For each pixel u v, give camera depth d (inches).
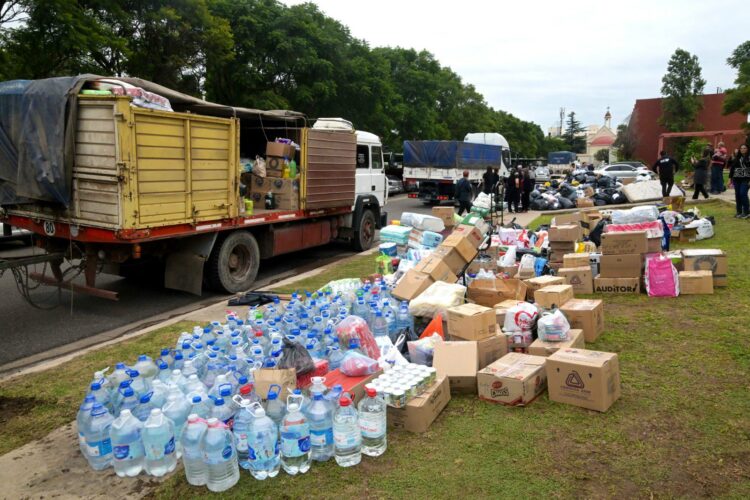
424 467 128.7
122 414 132.0
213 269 320.2
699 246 372.8
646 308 245.6
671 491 116.5
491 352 182.9
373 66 1123.3
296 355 157.0
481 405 159.2
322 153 408.5
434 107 1754.4
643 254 274.1
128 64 692.7
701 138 1995.6
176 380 147.4
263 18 928.9
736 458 127.0
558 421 147.6
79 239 265.4
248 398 135.6
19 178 265.3
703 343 199.2
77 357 215.8
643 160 2215.8
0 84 271.3
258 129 420.8
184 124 278.2
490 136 1053.2
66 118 253.4
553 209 761.0
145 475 131.7
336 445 130.3
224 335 182.4
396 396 143.8
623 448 133.4
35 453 144.2
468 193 631.2
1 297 314.7
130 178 248.7
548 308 216.4
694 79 2052.2
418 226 347.9
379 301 216.5
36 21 525.7
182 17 722.8
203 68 808.3
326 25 1074.1
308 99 941.8
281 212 367.2
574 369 154.2
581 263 287.3
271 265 425.4
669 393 161.0
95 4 621.6
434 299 215.0
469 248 265.9
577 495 116.6
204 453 123.0
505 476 124.0
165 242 299.4
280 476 127.6
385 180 531.2
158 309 296.8
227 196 314.7
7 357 224.7
